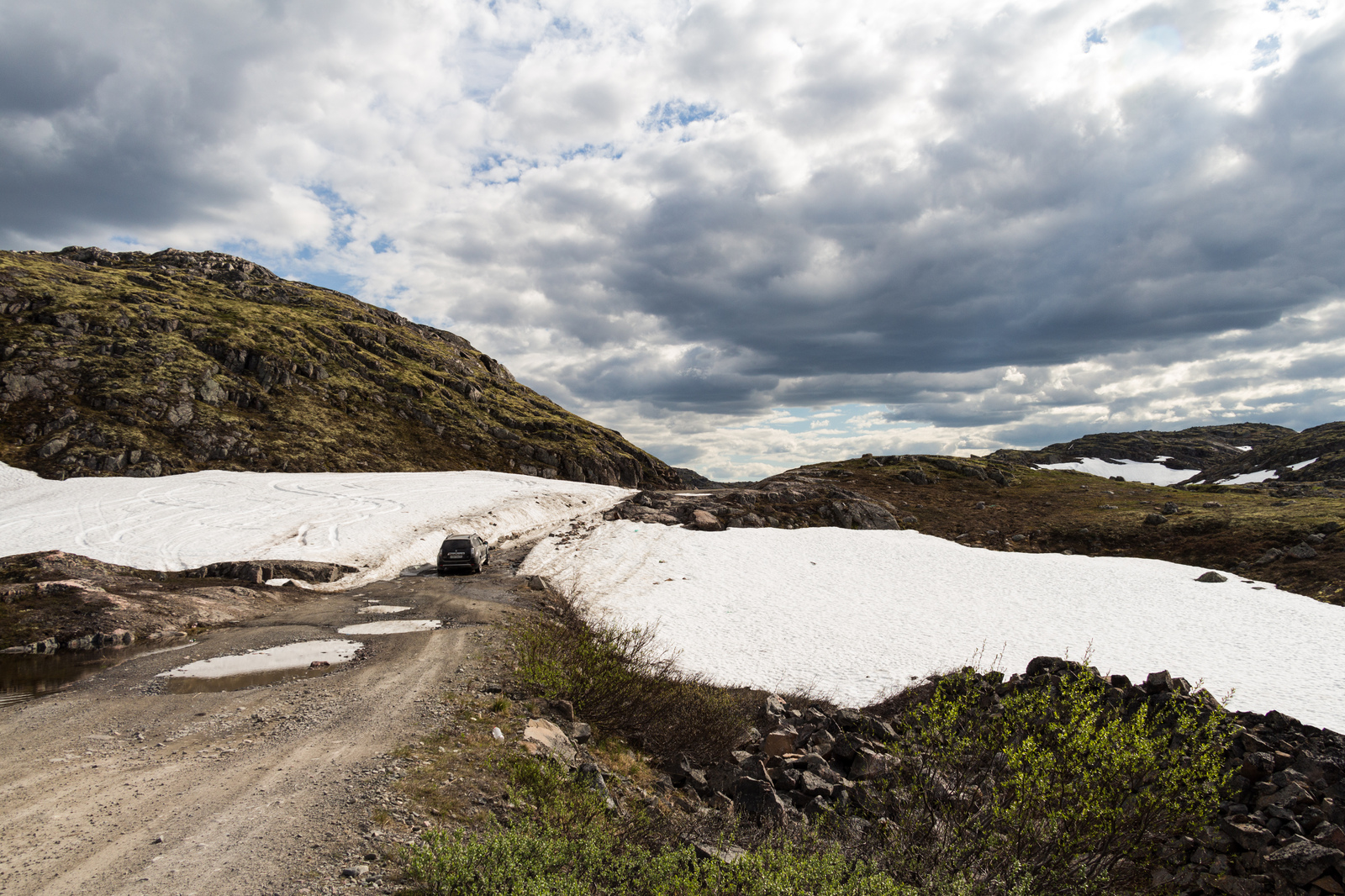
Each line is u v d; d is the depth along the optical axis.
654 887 5.59
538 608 23.83
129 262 142.00
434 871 5.34
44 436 65.62
